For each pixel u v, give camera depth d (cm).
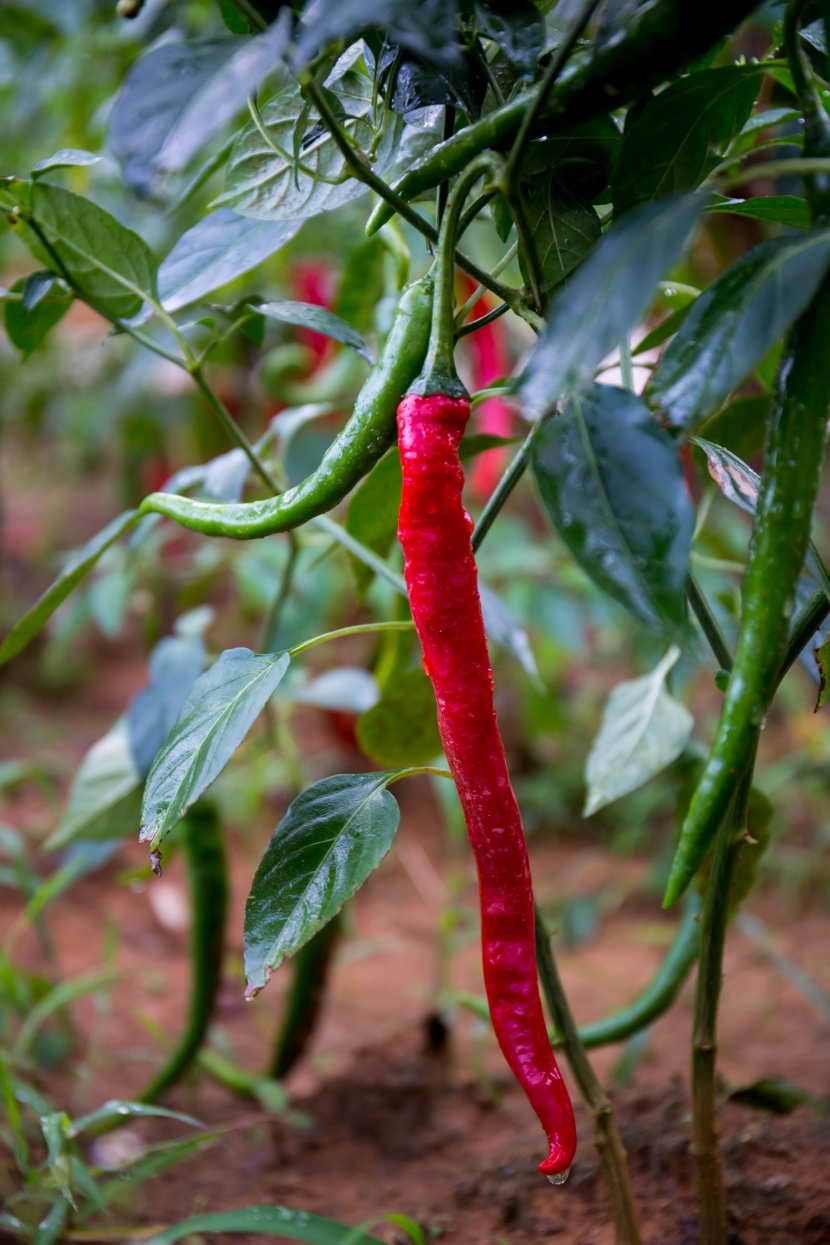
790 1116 80
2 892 150
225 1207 82
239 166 66
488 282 61
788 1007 121
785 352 57
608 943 146
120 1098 99
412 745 79
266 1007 125
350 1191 83
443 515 58
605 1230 74
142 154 57
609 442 56
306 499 61
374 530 74
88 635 255
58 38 126
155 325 144
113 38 119
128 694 234
